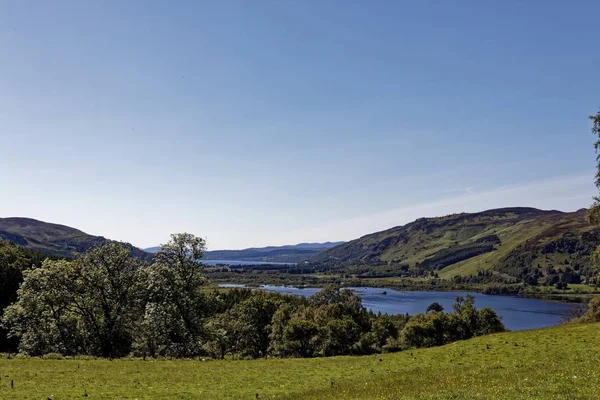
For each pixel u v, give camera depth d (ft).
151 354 192.34
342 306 435.94
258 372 132.05
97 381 110.22
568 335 153.69
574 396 57.41
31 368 124.88
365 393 83.92
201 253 209.05
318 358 173.17
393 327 440.04
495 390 67.97
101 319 199.31
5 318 190.70
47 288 190.70
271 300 458.91
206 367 142.00
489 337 176.55
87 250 202.69
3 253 329.11
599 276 186.80
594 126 164.96
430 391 75.72
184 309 201.77
